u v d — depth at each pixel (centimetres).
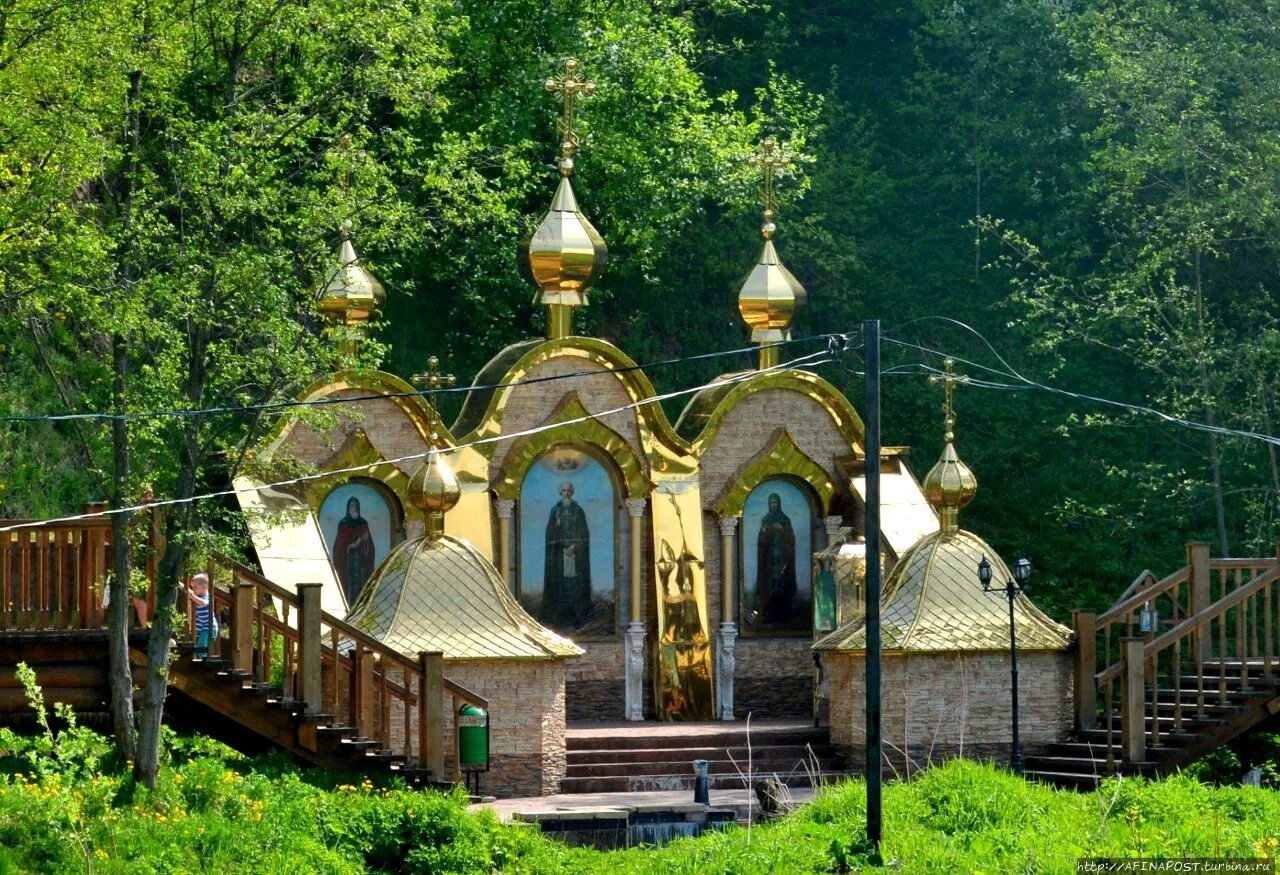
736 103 5066
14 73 2545
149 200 2630
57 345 3644
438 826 2475
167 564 2494
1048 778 3066
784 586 3697
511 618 3098
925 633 3194
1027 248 4831
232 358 2548
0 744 2553
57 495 3494
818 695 3391
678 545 3562
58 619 2636
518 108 4428
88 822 2311
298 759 2775
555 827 2709
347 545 3444
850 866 2348
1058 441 4562
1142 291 4484
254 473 2817
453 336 4500
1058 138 4938
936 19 5044
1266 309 4650
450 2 4191
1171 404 4500
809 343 4756
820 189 4844
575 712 3522
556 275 3569
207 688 2712
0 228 2541
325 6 2739
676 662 3528
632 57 4469
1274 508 4322
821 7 5131
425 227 2998
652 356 4672
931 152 5009
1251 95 4225
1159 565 4347
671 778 3103
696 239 4762
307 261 2745
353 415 2714
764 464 3678
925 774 2738
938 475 3331
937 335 4759
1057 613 4275
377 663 2977
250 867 2295
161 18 2620
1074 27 4606
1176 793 2602
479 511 3438
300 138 2808
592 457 3575
